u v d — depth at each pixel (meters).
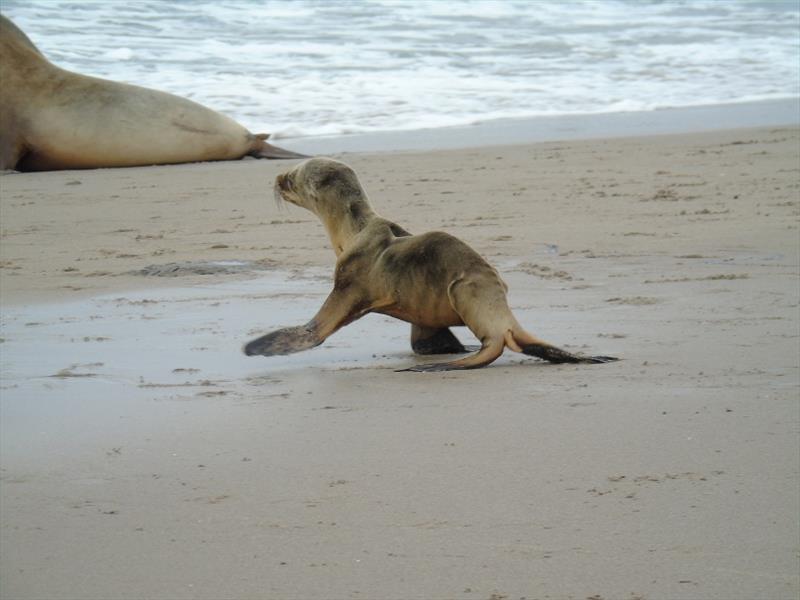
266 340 9.33
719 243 15.22
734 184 20.05
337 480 6.45
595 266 14.01
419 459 6.79
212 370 9.41
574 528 5.68
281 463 6.78
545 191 20.00
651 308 11.57
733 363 9.04
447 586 5.09
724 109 31.14
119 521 5.94
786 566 5.21
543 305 11.86
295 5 44.22
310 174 10.23
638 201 18.81
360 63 35.88
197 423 7.70
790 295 11.99
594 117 30.05
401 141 26.67
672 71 37.06
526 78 35.16
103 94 26.98
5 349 10.34
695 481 6.29
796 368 8.80
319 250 15.78
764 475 6.36
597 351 9.66
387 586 5.10
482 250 15.20
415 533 5.66
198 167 25.75
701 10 50.25
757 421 7.37
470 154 24.48
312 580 5.18
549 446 6.96
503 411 7.75
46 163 26.73
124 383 8.97
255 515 5.96
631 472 6.46
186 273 14.24
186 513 6.02
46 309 12.29
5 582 5.27
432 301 9.43
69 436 7.46
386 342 10.59
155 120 26.73
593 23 45.66
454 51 38.50
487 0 48.22
